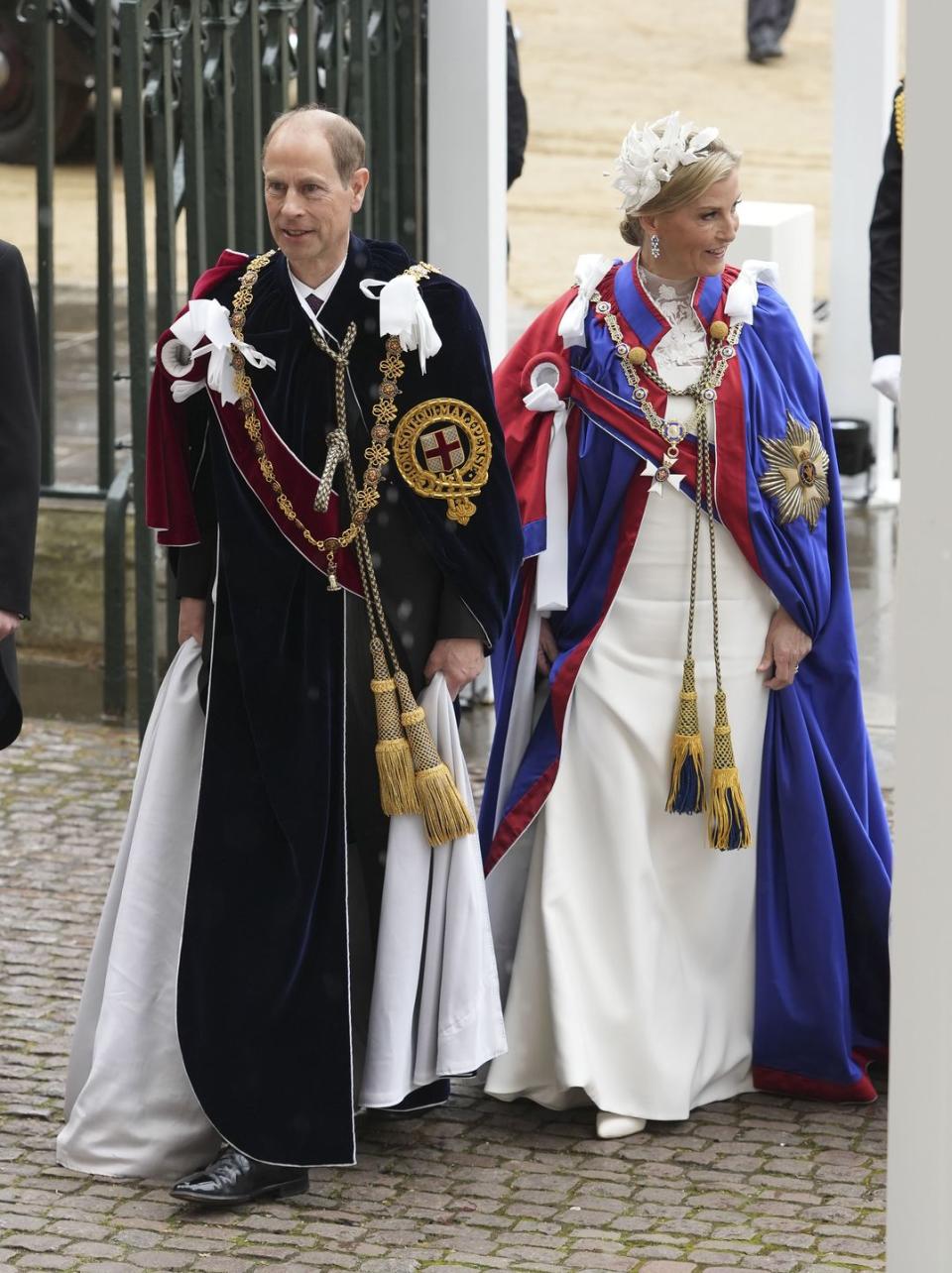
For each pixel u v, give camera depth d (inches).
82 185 2095.2
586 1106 633.6
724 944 635.5
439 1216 565.3
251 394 572.1
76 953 746.8
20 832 866.1
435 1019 594.2
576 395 624.4
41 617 1073.5
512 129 1064.2
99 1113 588.1
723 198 593.9
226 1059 571.5
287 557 574.9
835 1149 607.2
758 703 633.0
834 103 1248.8
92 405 1406.3
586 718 622.5
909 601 358.9
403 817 588.4
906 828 363.9
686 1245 546.0
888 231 772.6
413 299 565.6
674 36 2935.5
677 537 618.2
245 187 901.2
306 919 571.2
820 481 628.4
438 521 581.3
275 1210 569.9
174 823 595.5
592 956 619.2
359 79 939.3
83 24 1014.4
